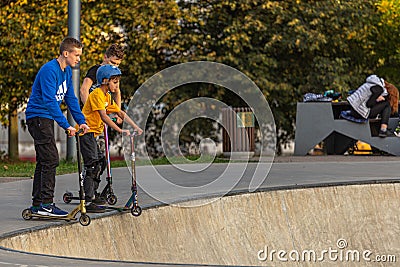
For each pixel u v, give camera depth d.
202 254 19.14
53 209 17.42
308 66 52.97
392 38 52.03
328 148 39.84
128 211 18.11
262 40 51.81
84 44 43.09
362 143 39.47
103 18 46.34
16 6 42.41
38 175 17.62
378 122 38.66
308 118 38.41
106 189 19.83
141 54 47.81
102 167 20.06
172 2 47.34
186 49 50.53
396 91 37.66
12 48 42.19
